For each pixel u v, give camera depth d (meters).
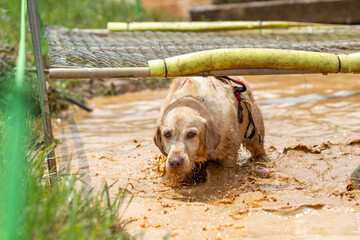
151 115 9.10
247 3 15.92
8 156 4.21
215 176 5.59
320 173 5.61
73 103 9.59
